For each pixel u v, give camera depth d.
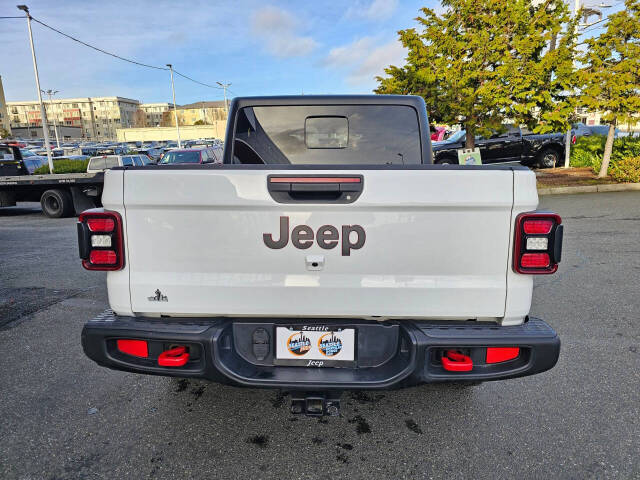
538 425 2.58
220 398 2.91
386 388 2.05
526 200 2.02
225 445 2.42
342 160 3.26
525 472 2.19
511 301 2.11
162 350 2.16
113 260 2.15
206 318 2.22
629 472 2.19
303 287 2.12
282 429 2.57
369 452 2.36
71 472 2.21
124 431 2.55
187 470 2.22
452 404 2.82
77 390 3.01
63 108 150.62
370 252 2.09
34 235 9.33
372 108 3.22
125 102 156.25
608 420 2.62
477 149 8.93
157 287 2.16
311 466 2.25
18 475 2.19
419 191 2.02
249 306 2.15
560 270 5.68
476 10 10.77
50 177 11.62
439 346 2.04
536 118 11.31
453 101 11.27
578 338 3.74
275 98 3.23
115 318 2.21
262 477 2.17
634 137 15.41
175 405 2.83
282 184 2.03
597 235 7.52
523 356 2.11
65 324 4.23
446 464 2.25
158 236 2.13
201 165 2.06
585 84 12.27
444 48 11.07
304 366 2.21
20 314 4.51
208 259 2.13
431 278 2.10
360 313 2.14
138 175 2.07
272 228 2.08
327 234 2.08
